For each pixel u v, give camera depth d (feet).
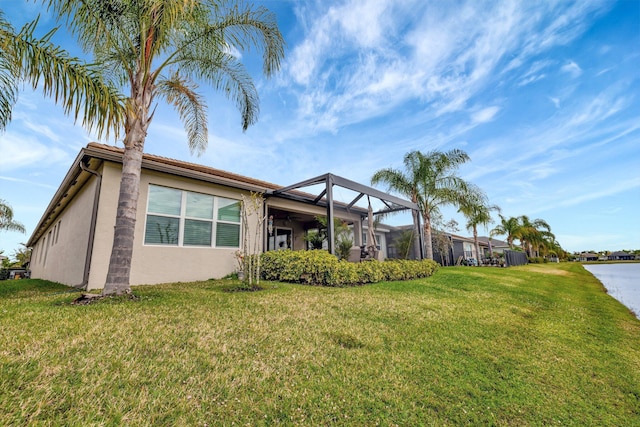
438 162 51.13
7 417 6.15
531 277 47.60
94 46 20.24
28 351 8.90
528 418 8.43
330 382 9.11
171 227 27.02
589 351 13.96
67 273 30.83
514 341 14.40
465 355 12.15
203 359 9.61
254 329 12.66
